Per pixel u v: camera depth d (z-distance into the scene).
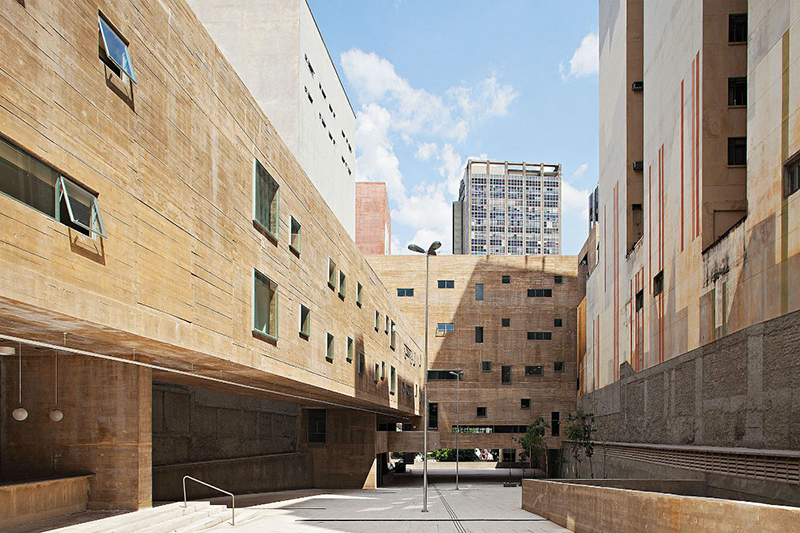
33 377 15.17
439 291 66.69
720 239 22.55
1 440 15.01
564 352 64.75
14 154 9.06
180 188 13.98
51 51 9.84
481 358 65.31
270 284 19.88
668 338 28.98
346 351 29.81
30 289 9.19
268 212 19.78
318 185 36.94
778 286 18.06
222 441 30.59
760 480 17.83
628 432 37.19
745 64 25.12
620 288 39.97
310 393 28.53
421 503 29.86
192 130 14.64
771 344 18.41
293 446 42.06
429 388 65.19
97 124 10.99
